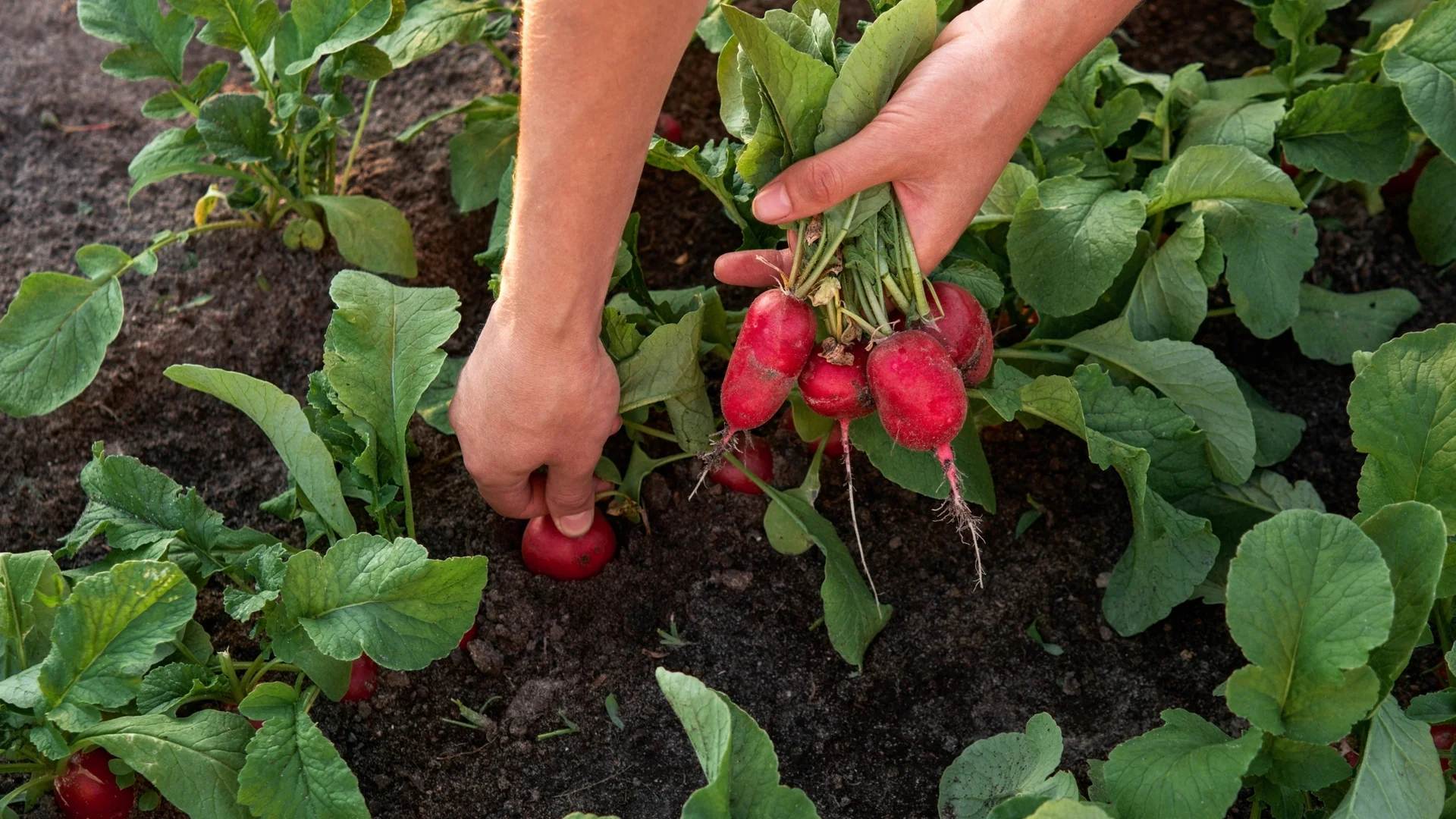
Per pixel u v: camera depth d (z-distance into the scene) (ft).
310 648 3.25
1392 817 3.02
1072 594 3.69
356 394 3.39
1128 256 3.55
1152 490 3.52
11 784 3.38
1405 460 3.23
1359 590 2.99
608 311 3.41
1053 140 3.96
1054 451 3.88
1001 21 3.10
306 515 3.48
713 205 4.16
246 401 3.31
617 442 3.82
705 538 3.73
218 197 4.02
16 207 4.12
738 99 3.38
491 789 3.44
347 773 3.11
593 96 2.79
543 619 3.62
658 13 2.74
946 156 3.11
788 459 3.83
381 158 4.23
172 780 3.11
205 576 3.37
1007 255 3.83
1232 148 3.51
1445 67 3.72
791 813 3.01
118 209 4.14
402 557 3.16
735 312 3.84
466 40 3.96
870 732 3.52
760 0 4.39
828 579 3.45
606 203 2.92
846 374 3.25
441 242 4.08
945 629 3.65
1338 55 3.98
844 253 3.22
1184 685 3.57
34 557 3.28
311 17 3.72
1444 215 4.01
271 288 4.01
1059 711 3.55
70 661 3.08
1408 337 3.23
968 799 3.27
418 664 3.16
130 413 3.85
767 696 3.56
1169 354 3.59
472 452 3.28
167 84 4.39
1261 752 3.12
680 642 3.61
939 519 3.79
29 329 3.62
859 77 3.06
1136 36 4.54
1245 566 3.04
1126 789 3.07
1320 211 4.22
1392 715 3.13
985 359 3.33
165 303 3.98
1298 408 3.95
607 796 3.43
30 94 4.33
